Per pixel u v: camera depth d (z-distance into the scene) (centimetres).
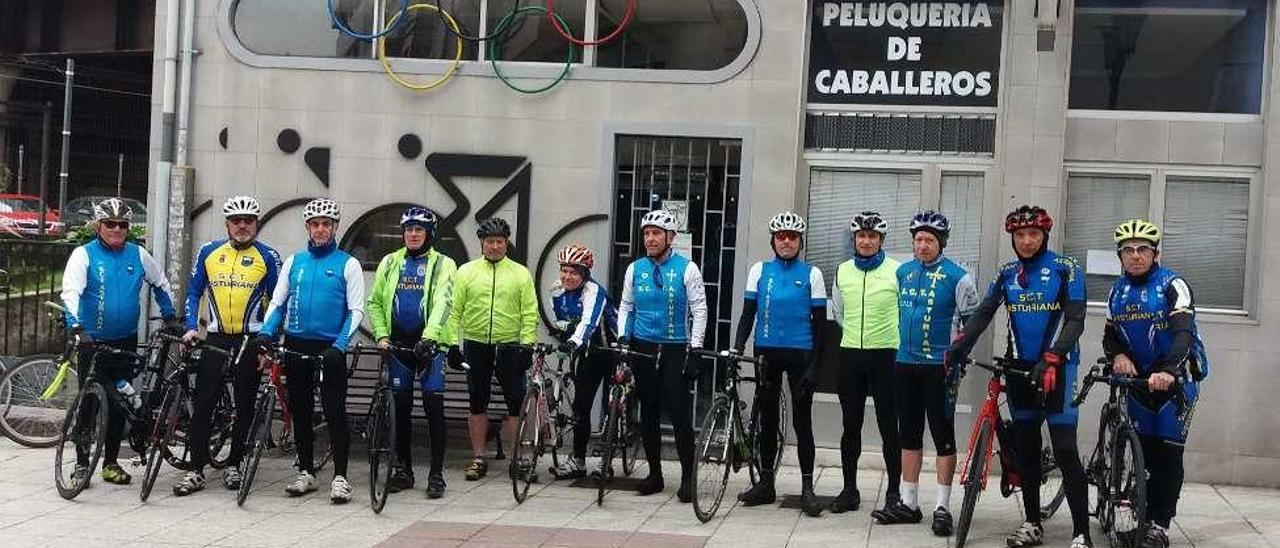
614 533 658
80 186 3011
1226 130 834
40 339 1104
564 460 853
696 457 677
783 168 866
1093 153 849
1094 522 711
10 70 2914
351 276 732
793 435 874
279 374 740
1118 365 634
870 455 871
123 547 607
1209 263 841
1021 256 642
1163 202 846
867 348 709
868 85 881
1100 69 856
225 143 920
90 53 2816
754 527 680
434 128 904
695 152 885
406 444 765
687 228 886
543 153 895
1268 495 795
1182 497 782
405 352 750
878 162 877
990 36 866
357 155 911
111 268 745
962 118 868
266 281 761
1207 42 847
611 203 888
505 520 688
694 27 884
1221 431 821
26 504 698
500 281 791
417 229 754
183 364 759
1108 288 851
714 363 880
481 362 795
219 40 922
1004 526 698
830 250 887
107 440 760
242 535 637
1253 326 816
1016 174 842
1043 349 634
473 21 907
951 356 641
